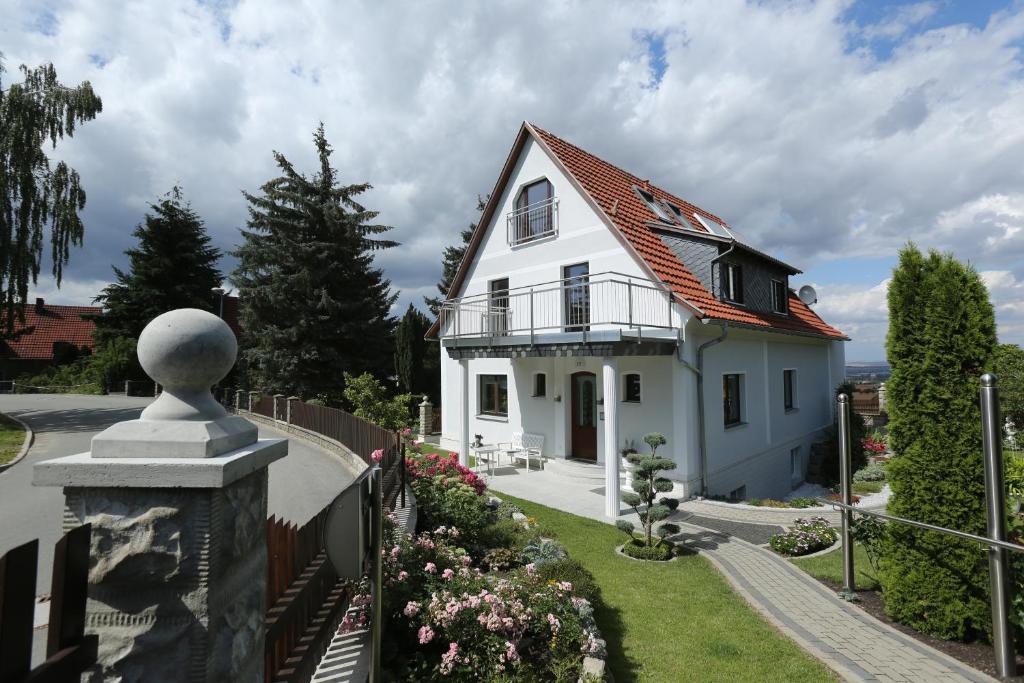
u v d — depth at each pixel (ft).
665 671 14.56
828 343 62.90
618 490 31.50
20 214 69.31
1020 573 14.93
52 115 70.69
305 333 76.48
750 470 43.68
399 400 63.00
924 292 17.16
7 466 39.96
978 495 15.87
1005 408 39.50
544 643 13.11
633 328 34.17
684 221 52.49
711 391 38.60
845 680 14.03
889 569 17.69
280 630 9.53
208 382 6.15
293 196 76.38
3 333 71.72
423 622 11.94
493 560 19.81
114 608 5.17
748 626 17.28
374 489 8.18
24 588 4.00
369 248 84.89
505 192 49.88
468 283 53.31
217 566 5.46
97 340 108.37
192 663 5.16
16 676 3.87
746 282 45.52
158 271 103.40
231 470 5.38
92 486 5.16
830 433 58.90
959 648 15.74
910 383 17.35
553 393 44.96
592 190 42.52
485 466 45.29
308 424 53.01
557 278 44.06
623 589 20.25
